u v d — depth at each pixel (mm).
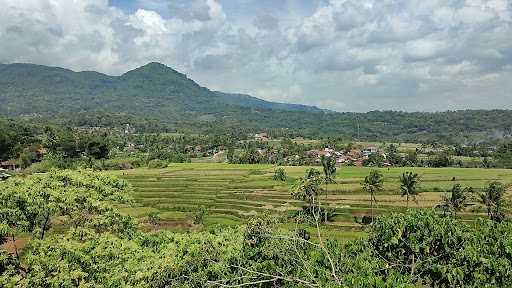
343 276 20266
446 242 23594
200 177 117812
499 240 24891
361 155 175500
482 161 146875
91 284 21266
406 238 24672
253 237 25047
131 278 22781
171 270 23172
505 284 22469
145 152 172500
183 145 196250
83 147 133125
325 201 87125
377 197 90875
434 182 104750
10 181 28000
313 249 25406
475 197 78750
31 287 20812
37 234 26094
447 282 22688
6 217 25797
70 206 27297
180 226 71438
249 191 99312
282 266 22453
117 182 33281
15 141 124125
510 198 79188
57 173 30516
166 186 104312
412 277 22312
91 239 24516
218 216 78625
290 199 90562
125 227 29969
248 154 159875
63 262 21344
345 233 61500
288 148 184125
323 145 197250
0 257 22641
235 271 22906
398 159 150375
